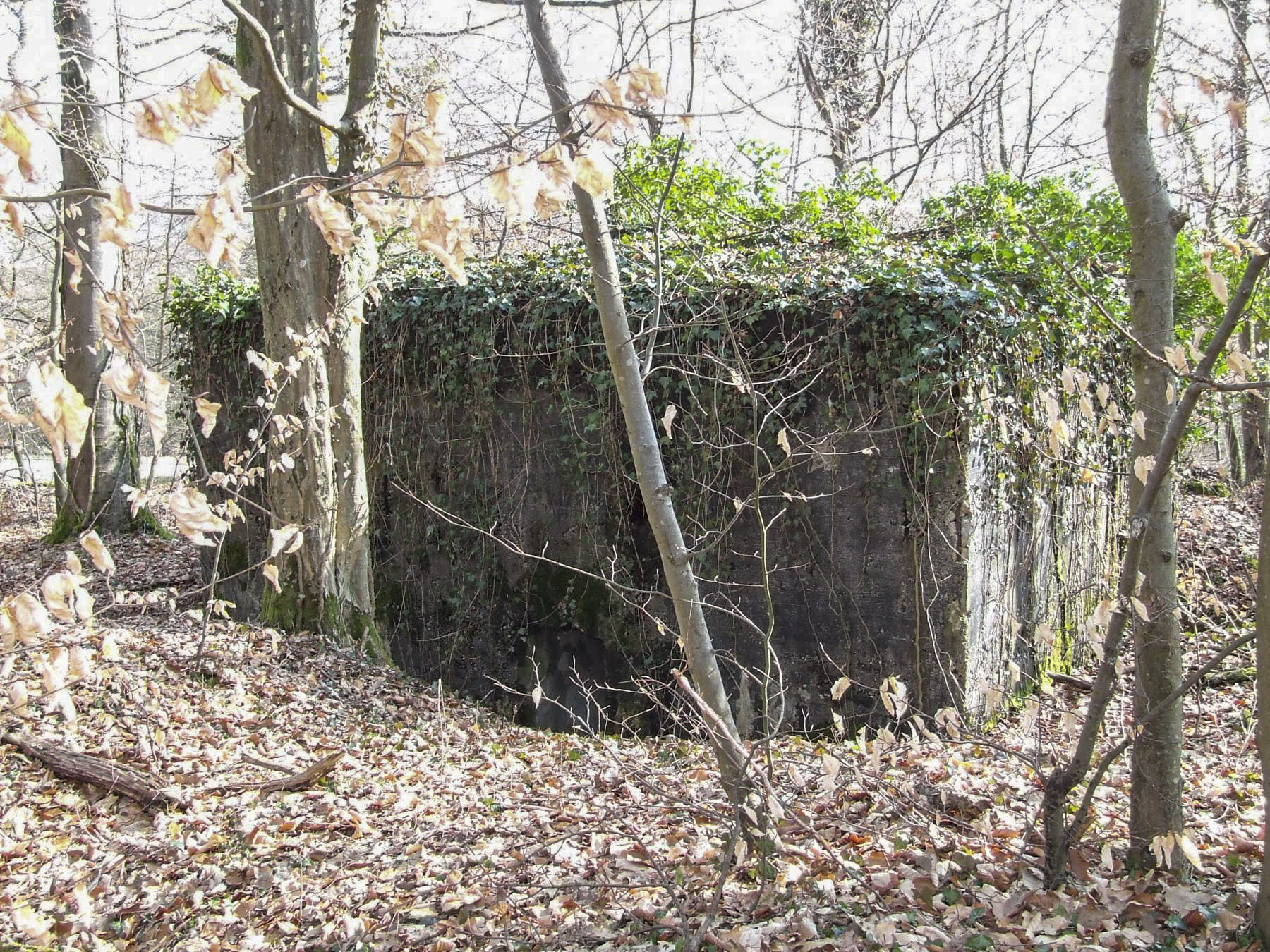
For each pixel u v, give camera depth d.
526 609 8.62
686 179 9.30
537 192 2.20
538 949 3.82
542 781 5.88
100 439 14.24
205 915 4.39
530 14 4.48
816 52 11.98
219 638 7.64
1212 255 3.15
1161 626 3.60
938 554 6.47
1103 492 9.22
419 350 9.23
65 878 4.61
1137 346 3.26
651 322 7.42
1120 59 3.48
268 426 8.08
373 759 6.19
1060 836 3.70
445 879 4.50
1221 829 4.20
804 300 6.92
